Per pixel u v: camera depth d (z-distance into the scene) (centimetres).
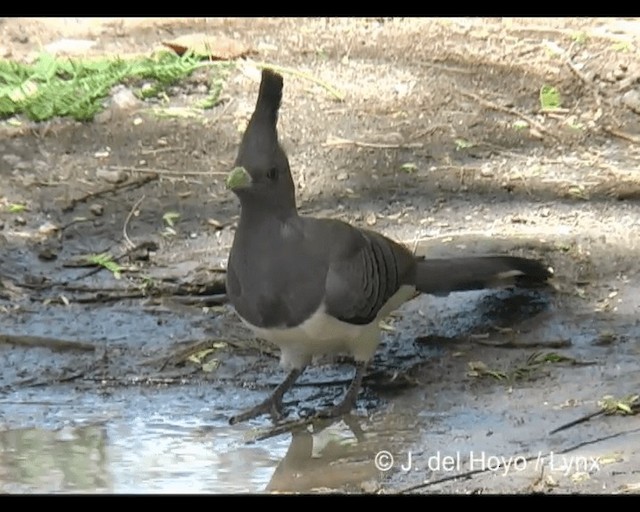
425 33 1730
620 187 1420
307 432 1016
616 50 1673
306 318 994
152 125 1534
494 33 1728
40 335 1162
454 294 1221
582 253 1284
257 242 988
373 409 1046
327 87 1605
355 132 1526
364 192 1422
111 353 1141
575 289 1224
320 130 1525
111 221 1366
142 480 940
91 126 1530
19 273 1270
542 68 1648
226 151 1495
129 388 1090
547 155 1497
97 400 1071
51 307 1214
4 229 1345
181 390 1087
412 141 1515
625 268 1259
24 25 1748
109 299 1228
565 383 1071
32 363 1127
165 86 1603
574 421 1006
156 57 1645
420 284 1110
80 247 1320
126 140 1509
